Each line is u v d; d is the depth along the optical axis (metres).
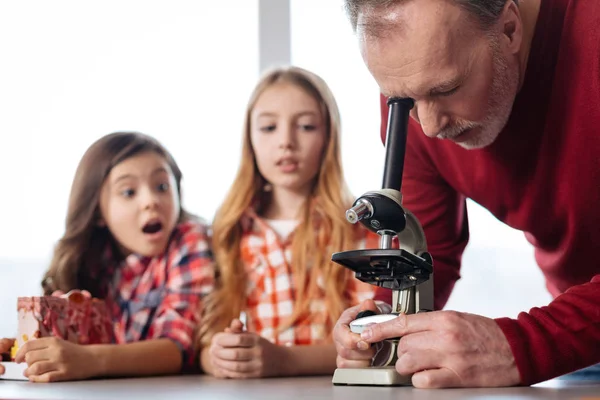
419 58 1.00
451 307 2.23
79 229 1.83
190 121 2.38
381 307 1.22
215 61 2.40
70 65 2.42
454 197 1.54
